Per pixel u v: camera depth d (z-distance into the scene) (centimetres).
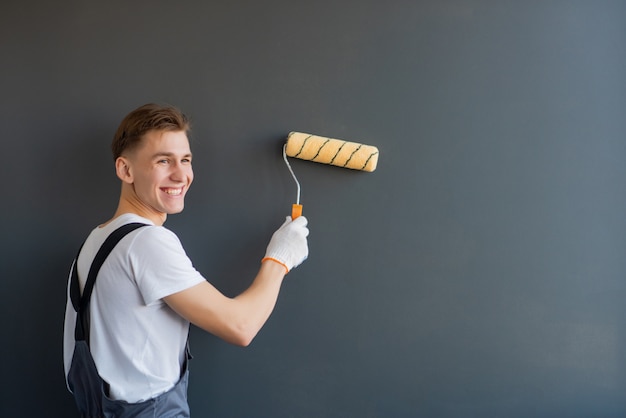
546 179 159
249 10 159
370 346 160
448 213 159
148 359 123
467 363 160
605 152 159
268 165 159
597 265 159
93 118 159
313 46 159
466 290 159
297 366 161
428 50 158
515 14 158
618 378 159
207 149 159
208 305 119
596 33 158
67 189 160
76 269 130
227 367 162
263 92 159
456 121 158
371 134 158
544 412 160
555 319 159
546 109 158
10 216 161
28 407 162
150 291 117
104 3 158
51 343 161
